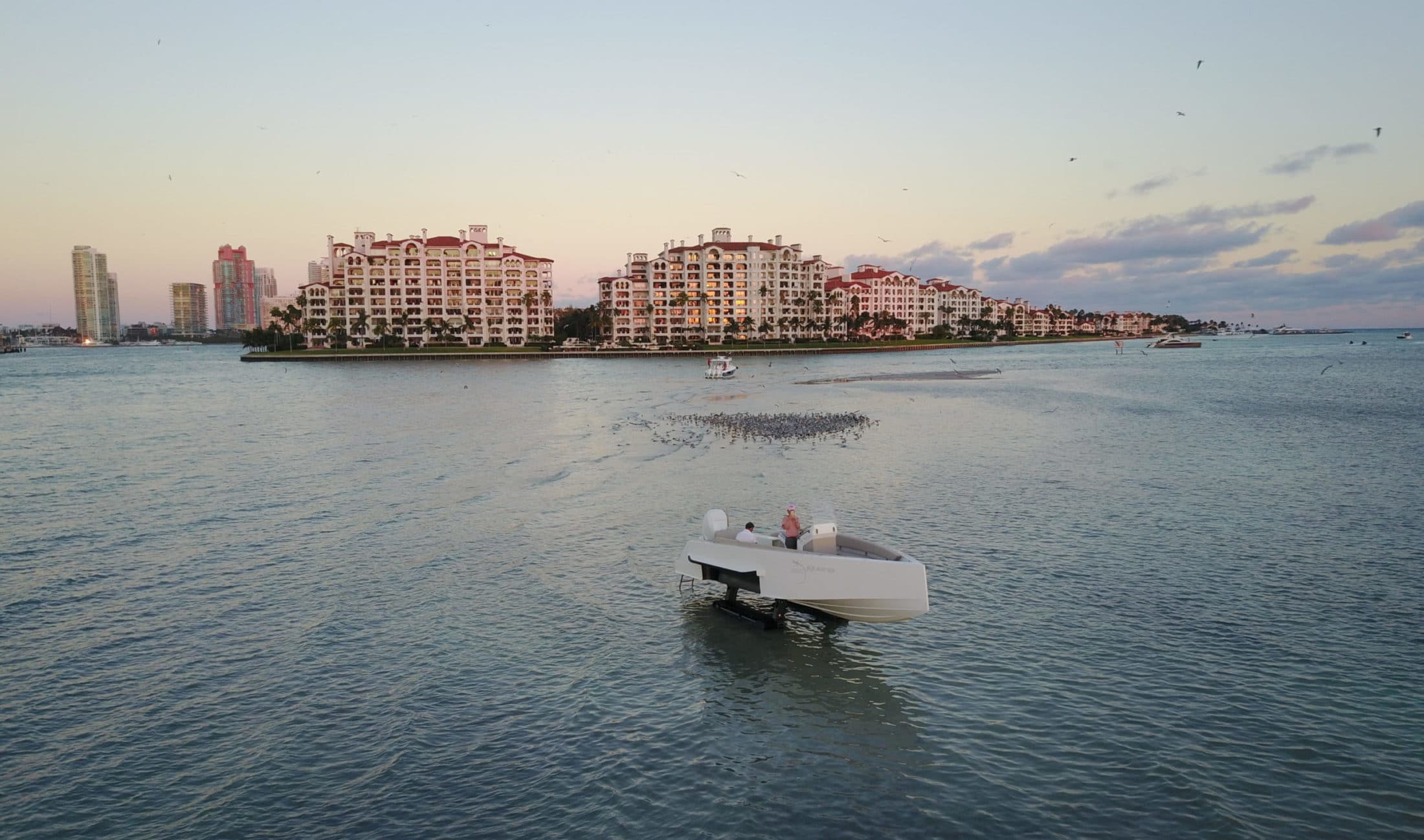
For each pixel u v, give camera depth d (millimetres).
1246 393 88562
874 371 142875
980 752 15289
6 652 19922
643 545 28938
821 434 57031
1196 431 57438
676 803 13812
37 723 16531
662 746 15656
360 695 17672
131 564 27062
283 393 103500
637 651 20078
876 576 20344
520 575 25703
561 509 34312
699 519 32469
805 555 21328
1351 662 18531
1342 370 135125
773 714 16875
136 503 36469
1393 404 74812
